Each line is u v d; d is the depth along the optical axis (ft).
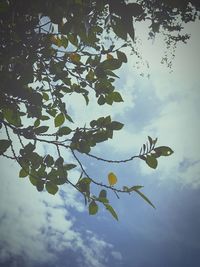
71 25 6.64
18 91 7.27
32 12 6.67
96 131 7.01
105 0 6.25
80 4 6.45
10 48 7.09
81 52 7.58
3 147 6.90
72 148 6.98
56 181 6.89
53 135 7.17
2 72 7.11
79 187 6.78
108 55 7.51
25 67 7.28
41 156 7.02
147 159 6.40
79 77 7.84
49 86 8.06
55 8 6.53
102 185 6.68
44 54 7.39
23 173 6.96
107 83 7.78
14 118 7.39
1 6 6.55
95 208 6.63
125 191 6.44
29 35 7.12
